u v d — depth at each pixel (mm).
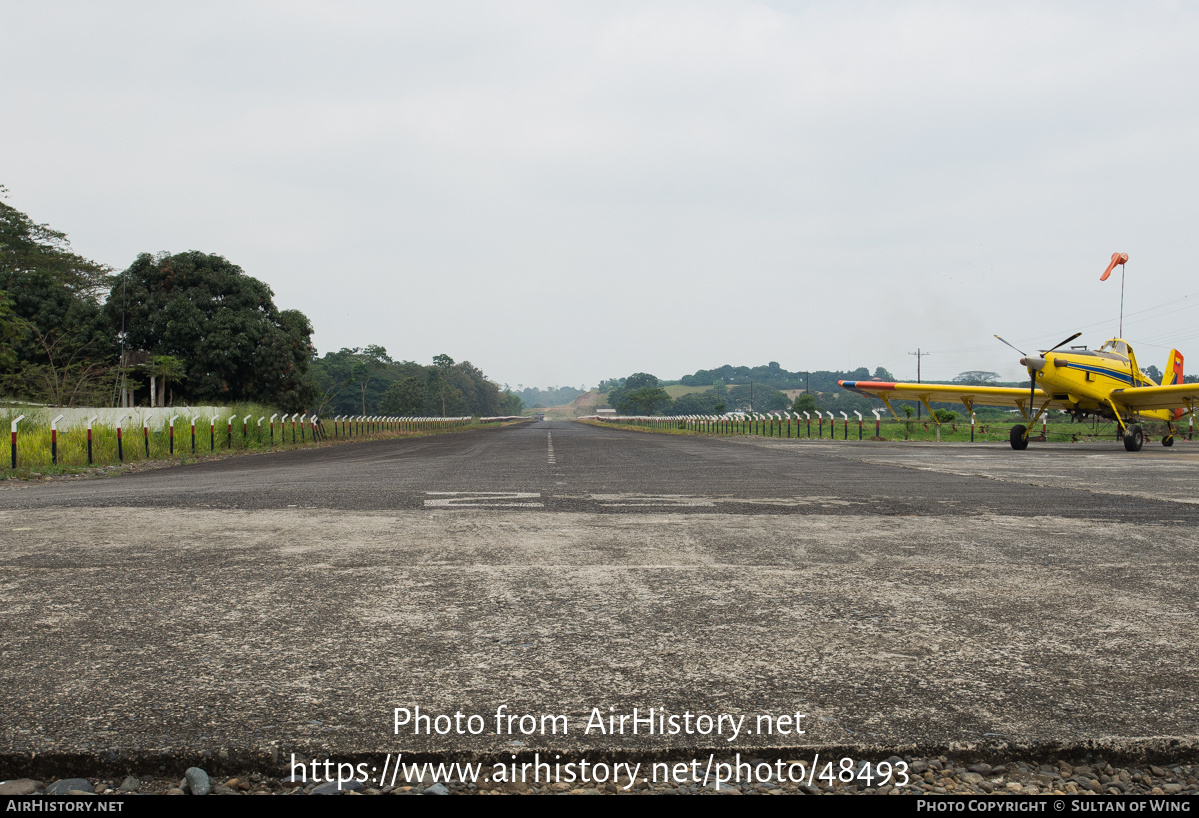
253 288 38062
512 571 4758
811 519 7016
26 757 2240
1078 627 3531
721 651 3197
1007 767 2275
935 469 13102
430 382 126500
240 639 3352
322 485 10547
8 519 7035
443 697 2695
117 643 3291
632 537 6023
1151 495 8875
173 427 21500
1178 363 25781
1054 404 22609
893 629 3506
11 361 25984
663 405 186000
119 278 36188
